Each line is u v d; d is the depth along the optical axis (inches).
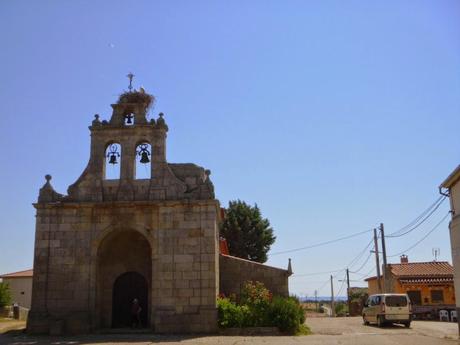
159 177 1107.3
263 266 1218.0
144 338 929.5
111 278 1148.5
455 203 1020.5
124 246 1165.1
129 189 1103.6
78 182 1115.9
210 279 1036.5
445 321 1605.6
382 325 1263.5
